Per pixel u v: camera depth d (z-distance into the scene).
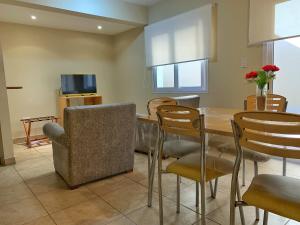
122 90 5.92
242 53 3.28
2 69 3.04
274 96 2.12
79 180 2.37
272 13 2.85
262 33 2.97
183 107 1.38
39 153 3.72
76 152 2.30
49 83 5.16
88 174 2.41
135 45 5.31
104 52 5.96
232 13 3.34
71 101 5.24
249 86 3.26
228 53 3.45
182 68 4.27
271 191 1.11
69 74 5.36
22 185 2.49
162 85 4.74
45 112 5.14
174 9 4.13
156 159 2.11
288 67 2.98
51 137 2.51
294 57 2.92
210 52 3.62
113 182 2.49
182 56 4.04
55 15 4.23
